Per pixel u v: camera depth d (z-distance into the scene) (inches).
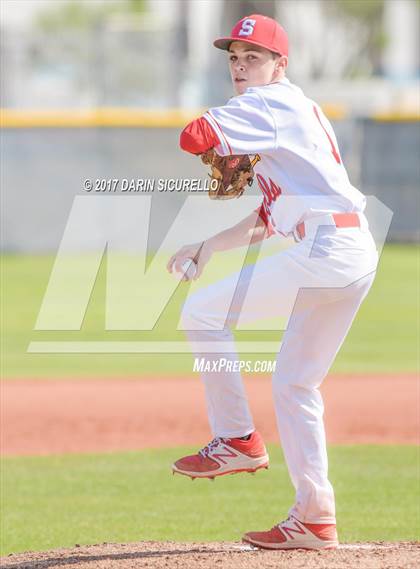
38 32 2982.3
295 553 581.0
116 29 2997.0
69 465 997.8
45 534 778.2
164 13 4702.3
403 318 1961.1
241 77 583.2
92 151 2738.7
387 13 5310.0
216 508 859.4
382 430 1117.1
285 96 561.9
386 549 601.0
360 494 884.0
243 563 556.1
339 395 1279.5
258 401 1254.3
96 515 834.8
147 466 996.6
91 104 3002.0
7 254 2773.1
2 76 2970.0
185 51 3051.2
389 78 4940.9
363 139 2834.6
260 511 849.5
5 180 2751.0
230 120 552.1
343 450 1039.6
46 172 2743.6
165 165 2733.8
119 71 2994.6
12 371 1471.5
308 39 4980.3
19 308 2011.6
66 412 1206.3
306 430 589.9
